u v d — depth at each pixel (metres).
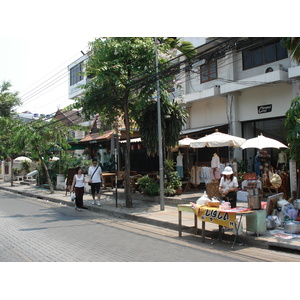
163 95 13.03
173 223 9.23
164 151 13.86
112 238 7.73
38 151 19.08
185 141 13.71
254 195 7.41
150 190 14.01
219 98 17.47
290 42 9.16
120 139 19.72
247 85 14.98
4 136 24.17
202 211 7.37
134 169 19.39
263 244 6.90
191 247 6.91
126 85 12.37
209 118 18.14
